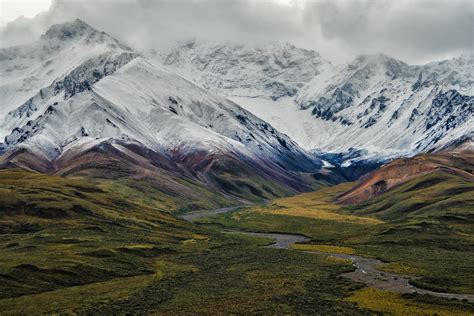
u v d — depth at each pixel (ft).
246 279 461.78
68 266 466.70
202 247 655.35
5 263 464.65
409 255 587.27
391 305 363.35
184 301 379.96
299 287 425.69
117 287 428.15
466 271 488.02
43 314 344.90
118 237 649.20
